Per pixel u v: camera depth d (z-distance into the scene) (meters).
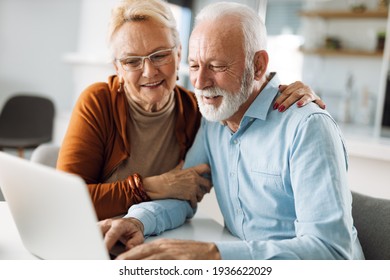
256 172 1.19
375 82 4.76
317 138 1.03
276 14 5.12
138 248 0.90
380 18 4.68
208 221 1.36
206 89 1.18
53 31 5.11
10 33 5.14
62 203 0.76
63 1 5.04
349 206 0.98
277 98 1.19
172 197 1.29
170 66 1.34
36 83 5.21
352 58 4.86
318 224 0.94
